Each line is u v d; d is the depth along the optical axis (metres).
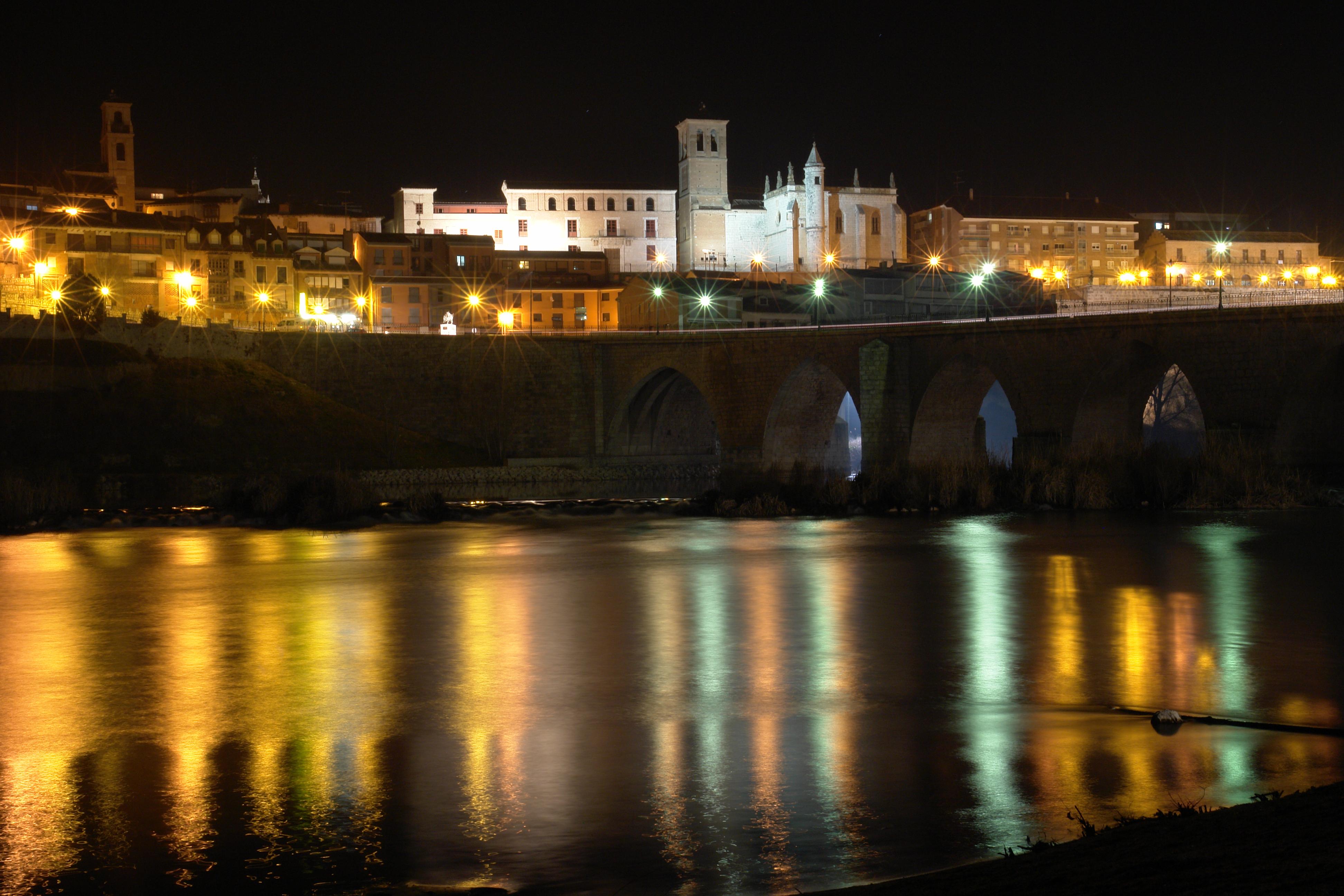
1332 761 23.36
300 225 168.62
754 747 25.97
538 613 45.78
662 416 129.12
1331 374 75.50
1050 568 54.22
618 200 179.50
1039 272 156.62
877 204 177.62
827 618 43.38
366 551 66.75
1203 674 32.56
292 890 17.98
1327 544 59.75
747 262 180.62
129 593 51.34
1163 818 16.08
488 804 22.03
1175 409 137.00
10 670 35.69
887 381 98.94
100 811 22.02
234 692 32.53
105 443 99.38
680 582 53.50
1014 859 15.30
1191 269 190.12
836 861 18.52
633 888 17.64
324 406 115.00
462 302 150.88
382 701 31.28
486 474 114.06
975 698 30.44
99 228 131.50
